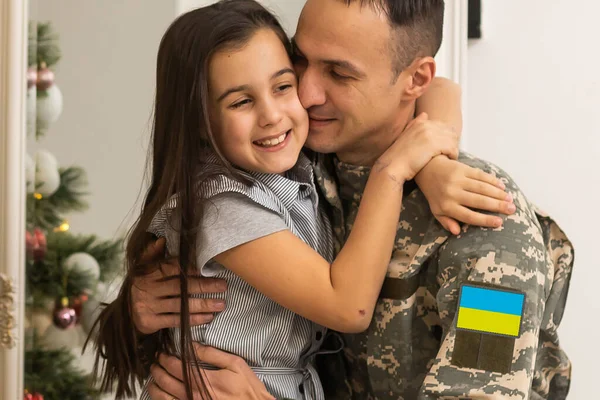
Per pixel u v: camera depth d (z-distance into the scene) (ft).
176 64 4.20
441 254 4.34
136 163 8.02
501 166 8.02
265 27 4.20
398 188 4.26
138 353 4.83
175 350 4.65
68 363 5.75
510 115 7.97
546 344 4.88
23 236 5.27
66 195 5.85
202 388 4.42
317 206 4.63
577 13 7.81
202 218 4.25
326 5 4.24
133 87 8.11
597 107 7.84
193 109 4.17
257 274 4.18
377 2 4.21
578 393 8.04
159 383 4.60
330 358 4.90
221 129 4.23
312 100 4.30
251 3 4.31
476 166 4.51
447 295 4.25
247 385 4.35
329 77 4.31
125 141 8.04
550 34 7.86
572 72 7.86
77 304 5.88
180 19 4.28
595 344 8.00
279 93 4.23
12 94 5.17
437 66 7.70
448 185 4.25
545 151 7.96
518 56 7.92
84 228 7.78
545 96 7.91
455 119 4.84
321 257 4.23
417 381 4.56
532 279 4.18
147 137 8.08
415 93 4.52
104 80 8.02
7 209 5.21
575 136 7.90
